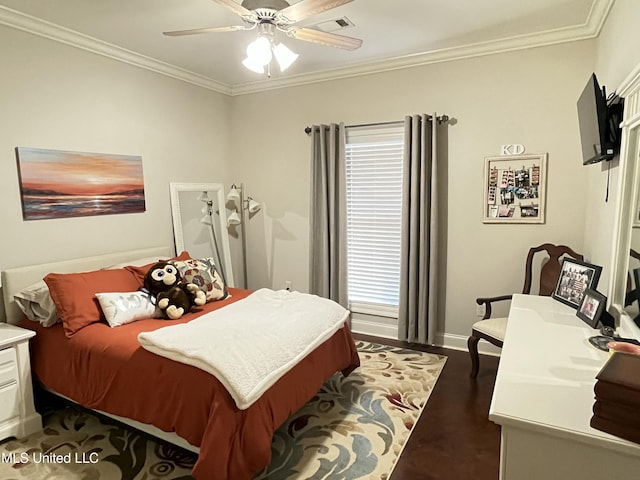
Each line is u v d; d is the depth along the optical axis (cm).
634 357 131
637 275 174
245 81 446
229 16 279
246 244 492
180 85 409
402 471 212
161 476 211
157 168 388
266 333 234
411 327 386
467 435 243
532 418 125
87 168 325
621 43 224
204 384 195
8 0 253
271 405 208
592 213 292
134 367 218
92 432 252
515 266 349
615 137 217
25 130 286
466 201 362
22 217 287
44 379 259
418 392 296
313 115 429
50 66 298
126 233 360
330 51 353
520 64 329
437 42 333
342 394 293
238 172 484
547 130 326
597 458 119
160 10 268
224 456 183
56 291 258
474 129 352
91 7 263
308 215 445
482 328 300
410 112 378
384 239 412
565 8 271
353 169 418
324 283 426
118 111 350
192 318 281
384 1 260
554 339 190
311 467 216
